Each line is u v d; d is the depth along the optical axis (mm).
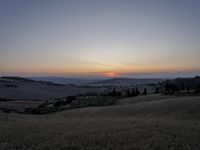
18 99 111062
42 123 21078
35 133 15055
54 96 129375
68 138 12961
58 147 11016
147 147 10336
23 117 36125
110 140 11945
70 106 75312
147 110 42656
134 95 94125
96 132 14523
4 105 83438
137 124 17625
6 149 11102
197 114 32875
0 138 13602
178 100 45844
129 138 12352
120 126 16734
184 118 31266
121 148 10383
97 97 90062
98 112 50406
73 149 10711
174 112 36625
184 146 10359
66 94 139875
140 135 13094
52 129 16531
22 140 12836
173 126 16219
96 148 10555
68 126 17969
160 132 13953
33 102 99438
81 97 91500
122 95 97188
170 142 11148
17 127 18312
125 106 51719
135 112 43438
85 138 12625
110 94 100812
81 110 57250
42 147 11062
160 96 77250
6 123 22516
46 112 67938
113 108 51688
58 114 56000
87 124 18953
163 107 41406
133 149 10234
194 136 12461
